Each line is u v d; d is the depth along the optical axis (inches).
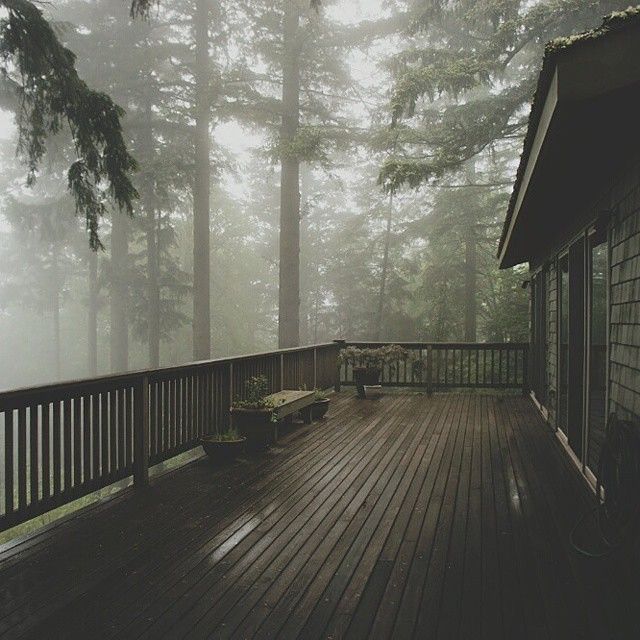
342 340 473.4
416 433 286.0
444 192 757.3
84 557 131.6
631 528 125.3
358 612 105.7
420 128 686.5
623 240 147.5
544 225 263.7
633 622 102.3
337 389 463.2
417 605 108.7
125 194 325.1
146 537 144.4
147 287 861.8
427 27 554.6
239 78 656.4
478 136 516.7
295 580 119.2
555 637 97.4
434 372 700.0
